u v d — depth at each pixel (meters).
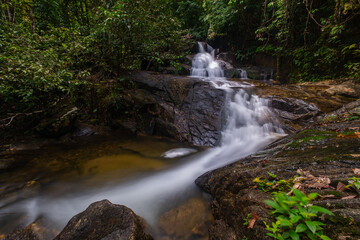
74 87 5.93
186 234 2.09
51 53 4.45
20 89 4.39
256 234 1.28
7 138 4.98
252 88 6.96
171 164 4.17
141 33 6.59
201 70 10.52
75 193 3.05
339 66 7.43
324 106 5.06
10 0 6.34
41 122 5.42
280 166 2.12
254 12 10.91
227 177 2.37
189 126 5.72
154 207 2.60
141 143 5.50
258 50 10.81
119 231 1.73
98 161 4.30
